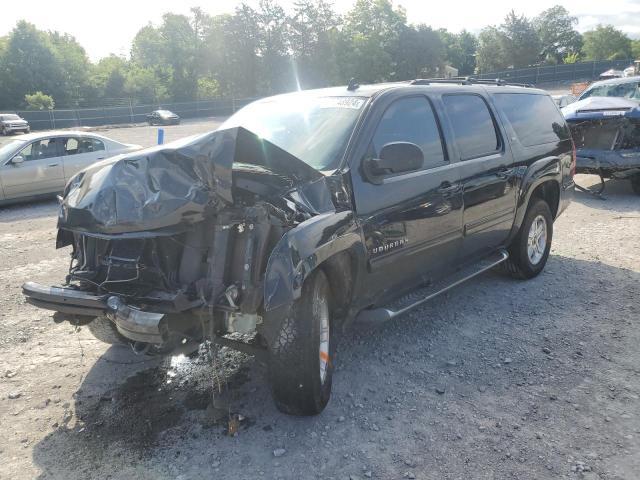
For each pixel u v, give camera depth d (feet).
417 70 260.01
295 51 242.99
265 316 9.75
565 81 212.23
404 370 12.98
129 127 146.61
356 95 13.52
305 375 10.28
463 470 9.58
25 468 9.78
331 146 12.25
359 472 9.55
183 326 9.92
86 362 13.69
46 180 37.99
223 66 241.14
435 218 13.79
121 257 10.19
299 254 9.71
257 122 14.21
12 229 30.04
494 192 16.10
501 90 18.01
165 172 9.68
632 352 13.71
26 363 13.67
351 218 11.39
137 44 325.42
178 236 10.09
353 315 12.19
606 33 329.31
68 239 11.52
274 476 9.48
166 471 9.66
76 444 10.43
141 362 13.58
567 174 20.26
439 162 14.24
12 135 136.15
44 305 10.36
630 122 30.58
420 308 16.78
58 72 219.61
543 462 9.73
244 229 9.95
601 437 10.41
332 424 10.91
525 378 12.56
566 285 18.52
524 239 18.22
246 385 12.39
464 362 13.34
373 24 257.96
